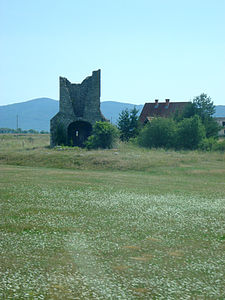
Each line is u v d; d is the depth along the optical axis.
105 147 62.62
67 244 12.53
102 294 8.34
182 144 62.25
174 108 95.62
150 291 8.70
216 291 8.83
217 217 17.62
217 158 45.88
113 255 11.52
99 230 14.68
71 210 18.50
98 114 73.25
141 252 11.95
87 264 10.52
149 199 22.42
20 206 19.14
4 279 8.95
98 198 22.36
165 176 36.19
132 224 15.83
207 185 30.16
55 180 31.05
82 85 78.75
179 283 9.31
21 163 46.31
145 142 64.56
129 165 41.59
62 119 72.75
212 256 11.71
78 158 45.59
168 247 12.62
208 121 73.69
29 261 10.51
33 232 14.07
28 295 8.09
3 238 12.98
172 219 16.98
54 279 9.16
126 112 81.88
